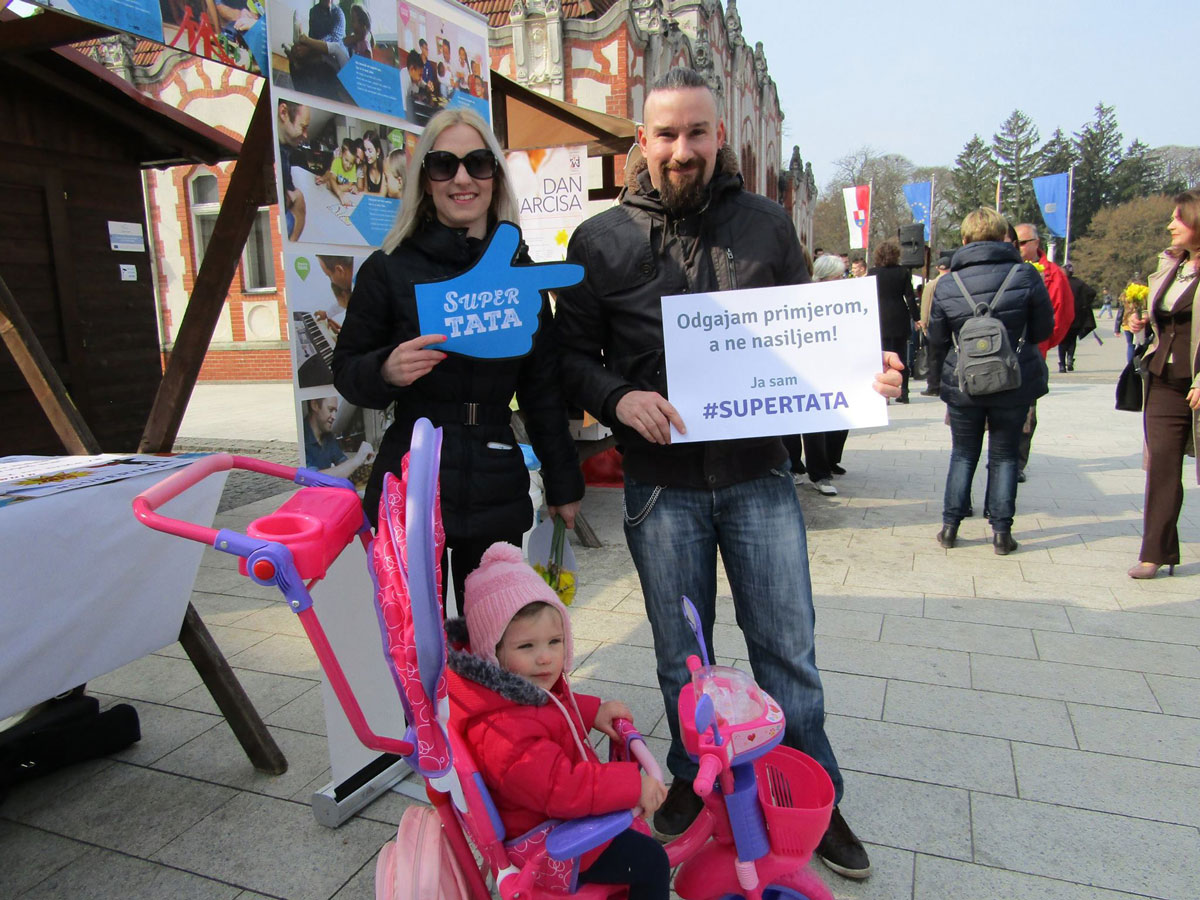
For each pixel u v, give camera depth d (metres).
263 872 2.37
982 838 2.41
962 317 4.91
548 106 7.02
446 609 2.54
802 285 2.16
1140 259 47.53
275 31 2.44
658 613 2.38
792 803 2.01
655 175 2.16
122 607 2.46
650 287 2.24
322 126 2.64
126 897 2.27
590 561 5.05
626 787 1.59
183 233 14.78
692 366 2.19
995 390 4.61
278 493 6.96
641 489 2.35
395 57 2.99
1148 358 4.38
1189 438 4.33
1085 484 6.74
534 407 2.44
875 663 3.55
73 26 2.87
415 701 1.42
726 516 2.31
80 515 2.25
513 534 2.37
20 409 5.62
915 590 4.43
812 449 6.50
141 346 6.49
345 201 2.76
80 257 5.96
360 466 2.89
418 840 1.59
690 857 1.92
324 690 2.51
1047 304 4.75
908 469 7.50
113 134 6.14
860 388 2.16
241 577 4.95
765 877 1.82
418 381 2.28
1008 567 4.78
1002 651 3.64
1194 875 2.24
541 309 2.31
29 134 5.58
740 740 1.75
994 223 4.91
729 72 23.75
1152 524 4.46
